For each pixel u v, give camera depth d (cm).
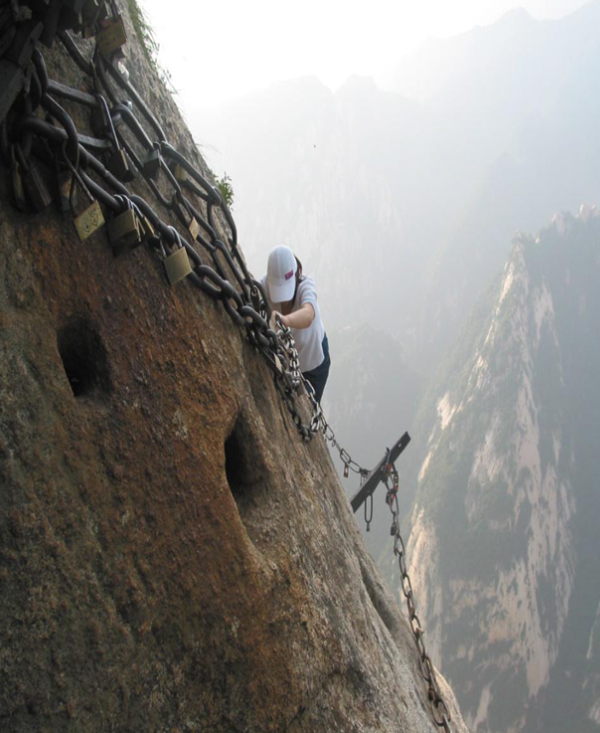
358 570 372
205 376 237
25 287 178
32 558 168
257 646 228
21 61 152
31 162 172
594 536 10512
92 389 200
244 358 280
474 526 10125
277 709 230
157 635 200
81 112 204
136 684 190
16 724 159
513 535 9938
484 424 11075
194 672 209
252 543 247
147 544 200
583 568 10212
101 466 191
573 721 8475
